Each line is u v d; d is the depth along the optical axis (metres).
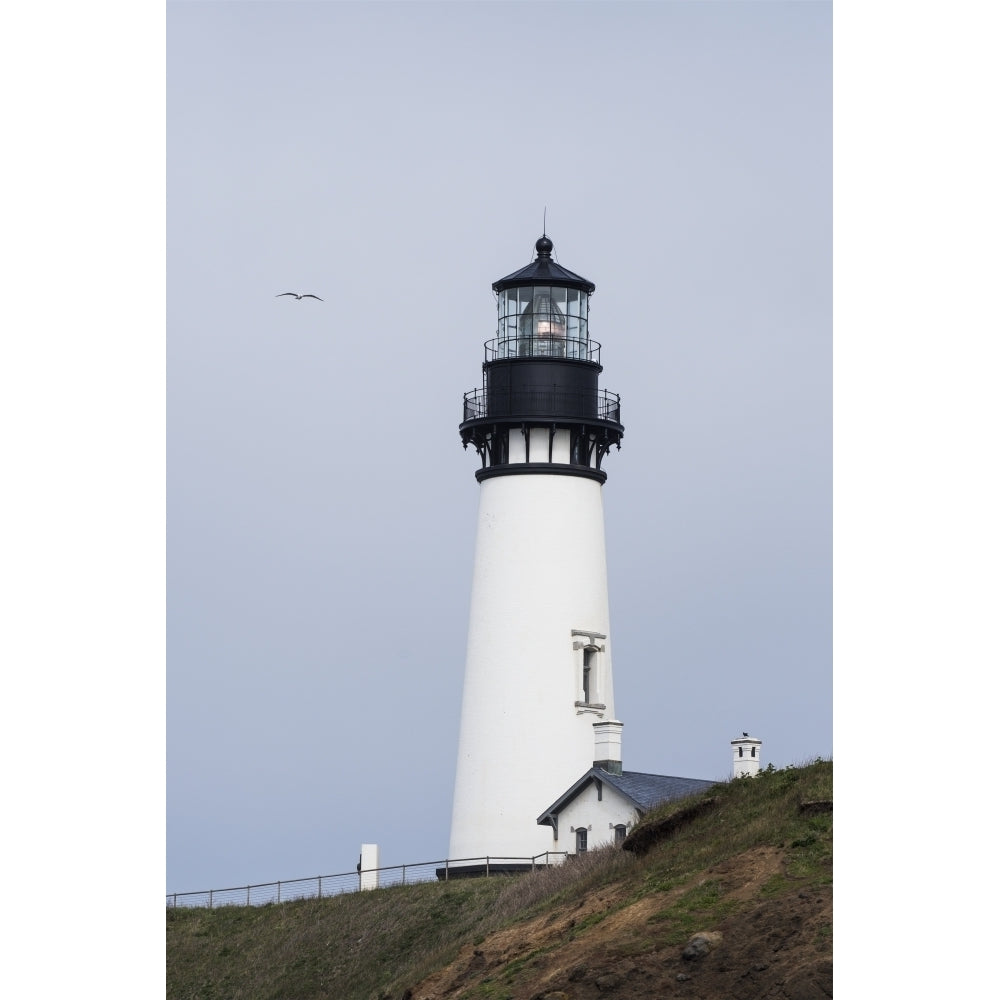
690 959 66.44
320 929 117.88
